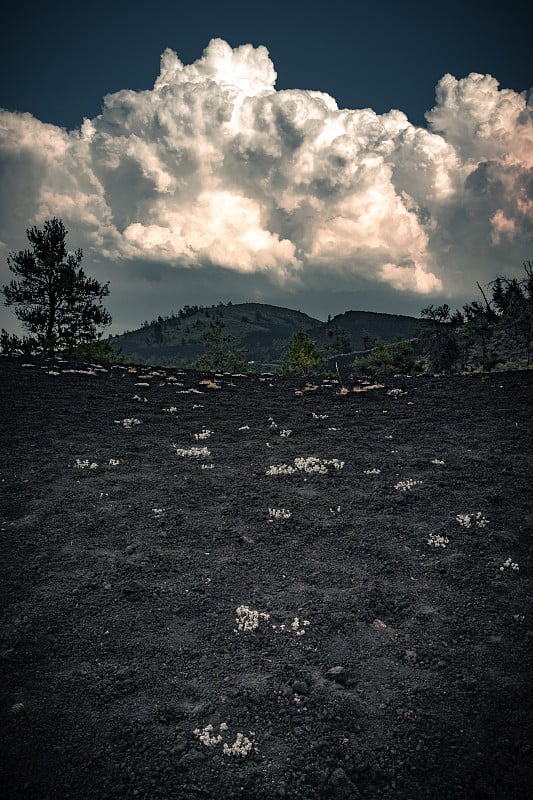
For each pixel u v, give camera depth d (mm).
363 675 6434
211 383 24828
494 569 8766
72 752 5250
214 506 11391
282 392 23672
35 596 7895
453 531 10117
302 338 49031
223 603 7918
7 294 35750
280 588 8367
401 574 8734
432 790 4930
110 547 9461
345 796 4848
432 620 7496
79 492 11828
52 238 36156
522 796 4840
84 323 37656
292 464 14211
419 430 17078
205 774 5062
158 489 12234
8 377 22641
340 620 7516
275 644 7012
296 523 10617
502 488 12000
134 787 4898
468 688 6176
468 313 67062
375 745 5418
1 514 10594
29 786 4867
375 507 11328
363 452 15117
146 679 6309
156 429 17359
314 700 6020
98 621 7363
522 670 6465
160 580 8469
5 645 6777
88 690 6086
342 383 25266
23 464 13391
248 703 5973
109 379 24500
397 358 71438
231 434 17172
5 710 5734
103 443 15492
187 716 5777
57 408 18922
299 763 5215
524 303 63562
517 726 5633
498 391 20891
